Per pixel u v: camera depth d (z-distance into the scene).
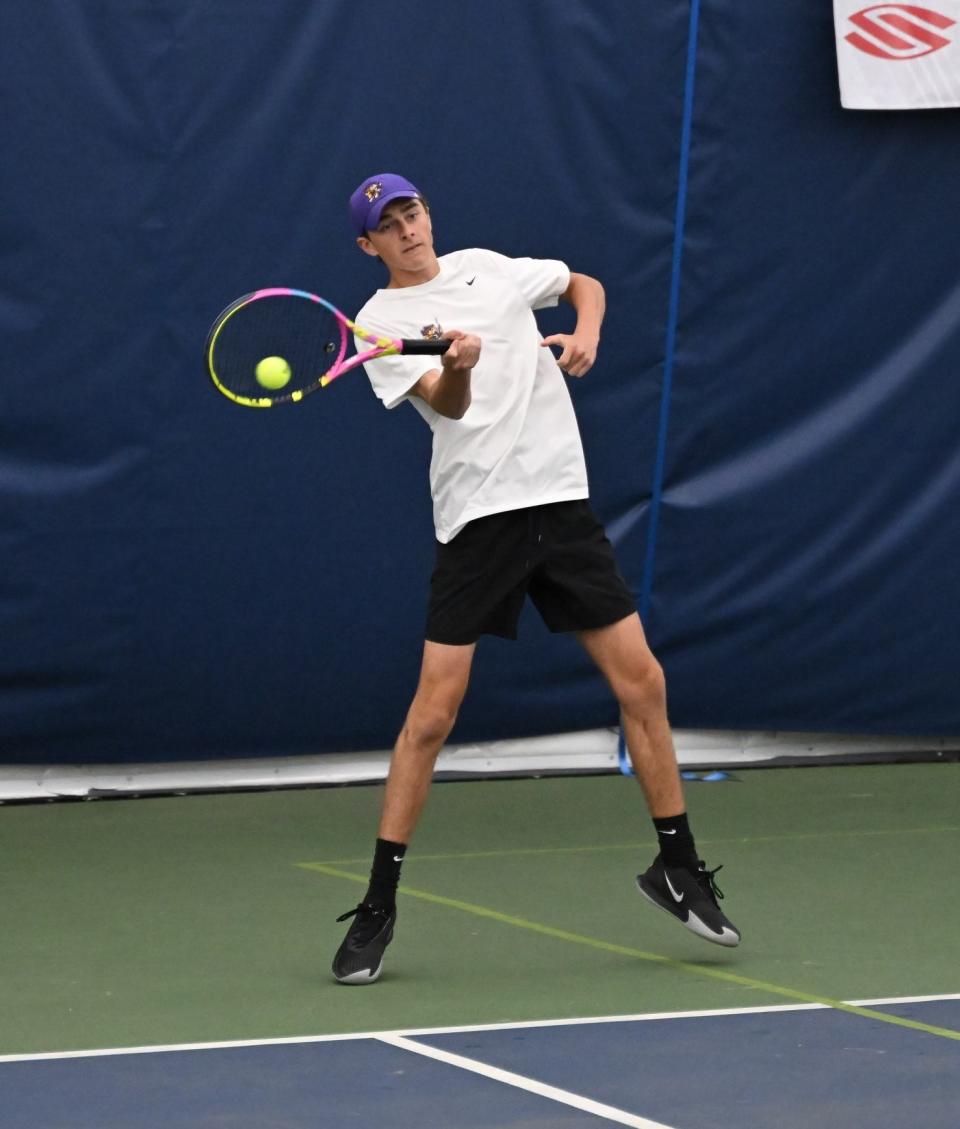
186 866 16.27
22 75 18.00
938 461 20.91
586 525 12.69
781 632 20.62
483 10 19.17
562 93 19.44
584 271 19.66
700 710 20.61
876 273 20.53
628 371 19.89
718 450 20.31
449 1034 10.91
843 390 20.61
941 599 21.03
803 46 20.11
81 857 16.61
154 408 18.59
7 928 13.98
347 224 18.94
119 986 12.21
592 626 12.64
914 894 15.09
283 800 19.31
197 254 18.56
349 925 14.07
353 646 19.48
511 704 20.11
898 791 19.88
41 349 18.27
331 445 19.19
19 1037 10.93
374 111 18.94
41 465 18.44
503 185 19.36
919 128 20.48
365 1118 9.30
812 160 20.22
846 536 20.67
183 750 19.27
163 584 18.83
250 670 19.22
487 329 12.58
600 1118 9.29
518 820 18.33
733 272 20.11
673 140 19.78
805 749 21.38
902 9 20.03
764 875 15.84
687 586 20.34
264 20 18.58
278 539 19.12
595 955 13.05
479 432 12.40
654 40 19.66
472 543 12.46
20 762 18.83
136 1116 9.34
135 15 18.22
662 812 12.70
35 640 18.55
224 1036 10.93
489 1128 9.15
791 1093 9.69
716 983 12.20
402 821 12.40
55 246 18.19
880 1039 10.73
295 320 12.66
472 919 14.23
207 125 18.50
